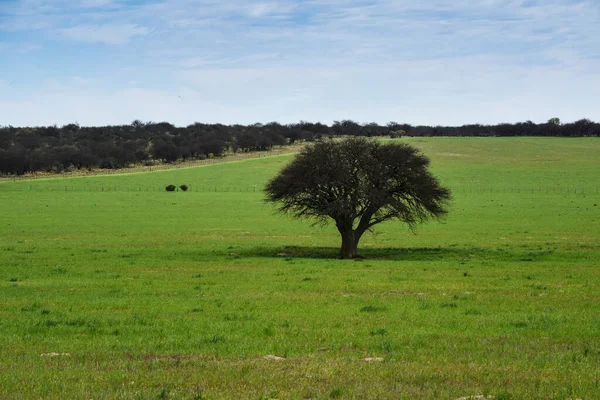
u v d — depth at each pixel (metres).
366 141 51.62
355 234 49.44
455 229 72.12
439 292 29.84
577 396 12.80
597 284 32.91
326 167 48.31
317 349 17.42
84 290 30.62
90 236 65.00
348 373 14.35
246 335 19.45
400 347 17.58
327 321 21.89
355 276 36.47
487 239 62.47
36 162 179.50
